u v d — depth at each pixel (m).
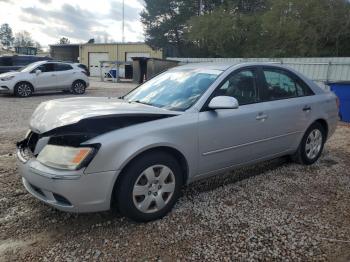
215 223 3.77
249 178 5.11
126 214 3.62
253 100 4.75
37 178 3.43
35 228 3.61
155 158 3.69
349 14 26.12
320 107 5.68
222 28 34.25
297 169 5.55
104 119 3.49
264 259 3.16
